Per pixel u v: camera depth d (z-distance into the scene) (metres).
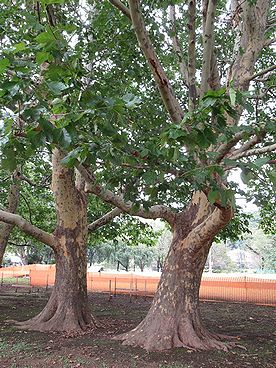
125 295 17.59
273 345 7.71
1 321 9.72
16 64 2.73
